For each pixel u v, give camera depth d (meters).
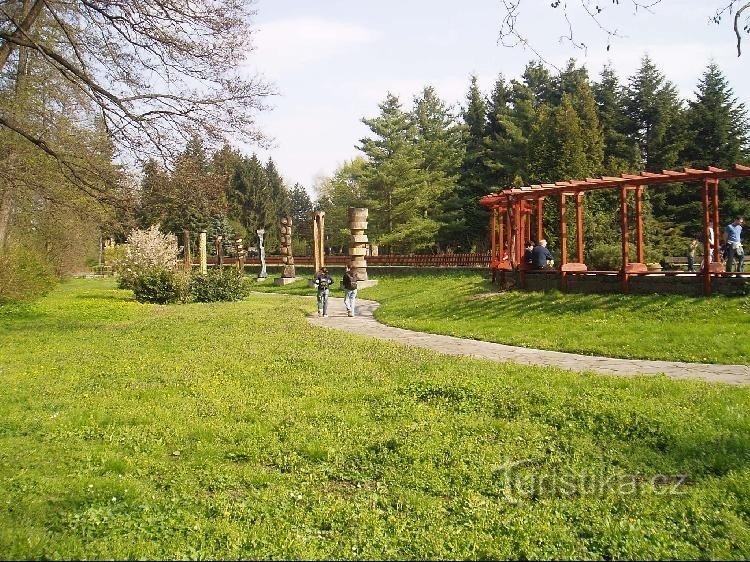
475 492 5.57
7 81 20.70
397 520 5.00
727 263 19.77
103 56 17.55
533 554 4.43
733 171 16.23
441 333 16.52
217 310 24.61
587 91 40.12
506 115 51.62
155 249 37.34
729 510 5.09
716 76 48.38
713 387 8.84
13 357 13.06
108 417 8.09
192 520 5.04
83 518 5.08
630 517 5.00
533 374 9.97
